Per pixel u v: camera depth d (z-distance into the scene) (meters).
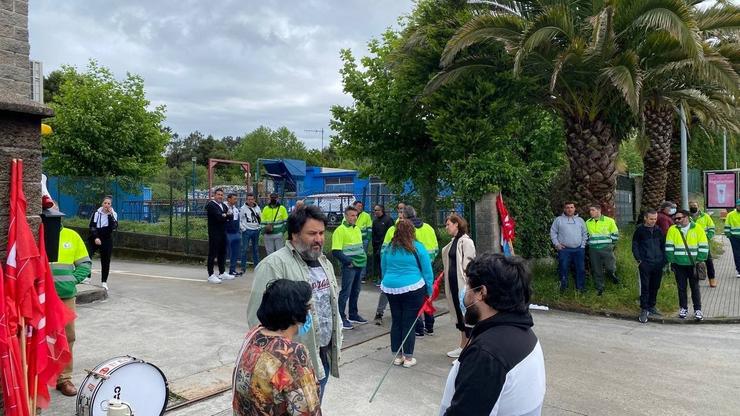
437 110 10.81
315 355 3.44
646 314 8.80
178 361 6.11
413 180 12.49
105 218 9.85
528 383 2.09
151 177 20.89
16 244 3.73
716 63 8.53
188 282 11.50
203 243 15.18
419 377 5.91
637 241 8.90
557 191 12.77
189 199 16.38
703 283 11.66
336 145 13.17
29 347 3.86
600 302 9.57
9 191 3.84
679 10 8.30
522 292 2.24
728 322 8.68
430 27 10.67
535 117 12.34
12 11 4.05
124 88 19.84
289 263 3.47
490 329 2.20
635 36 9.45
